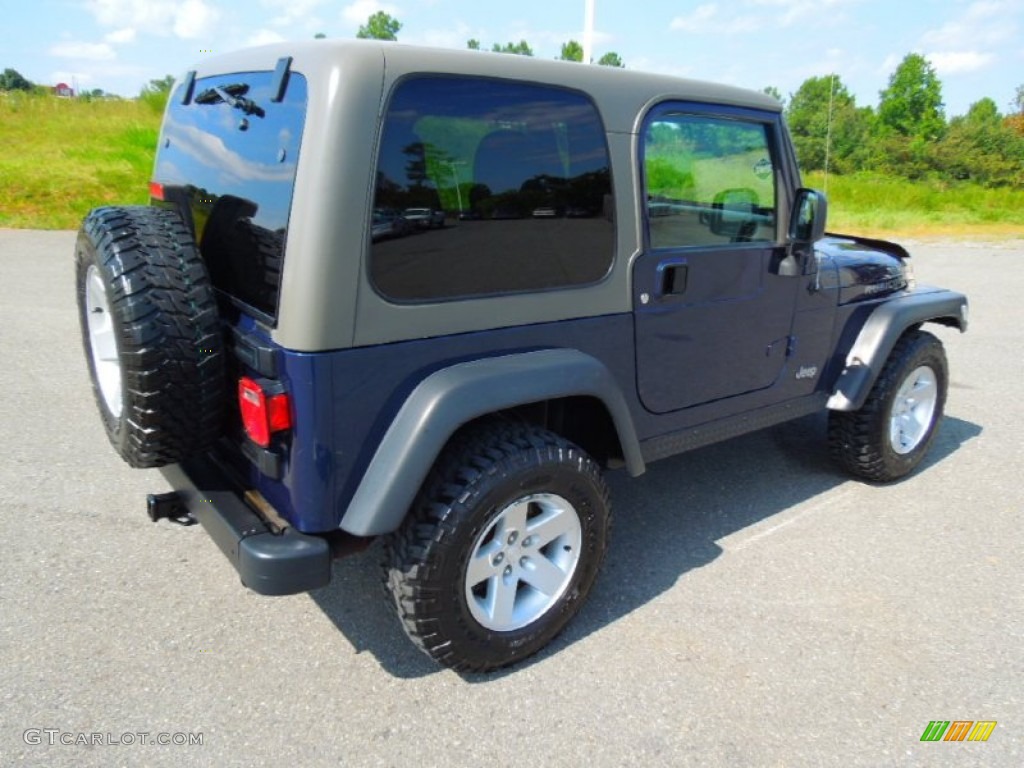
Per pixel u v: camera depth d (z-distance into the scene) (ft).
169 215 8.21
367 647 9.30
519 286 8.40
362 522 7.45
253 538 7.55
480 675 8.84
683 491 13.78
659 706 8.43
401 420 7.62
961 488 14.05
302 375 7.09
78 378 18.19
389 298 7.40
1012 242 50.67
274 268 7.29
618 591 10.62
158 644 9.18
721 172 10.31
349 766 7.52
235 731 7.89
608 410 9.05
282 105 7.40
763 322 11.30
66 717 7.98
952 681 8.92
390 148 7.18
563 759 7.67
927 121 160.56
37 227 39.88
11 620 9.47
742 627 9.86
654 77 9.44
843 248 13.64
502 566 8.55
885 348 12.83
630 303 9.48
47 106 64.85
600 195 8.94
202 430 7.98
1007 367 21.74
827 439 14.19
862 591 10.71
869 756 7.80
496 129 7.94
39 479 13.10
